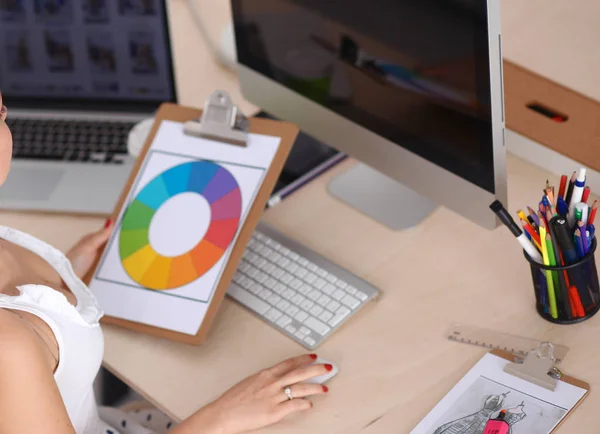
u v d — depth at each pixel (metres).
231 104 1.50
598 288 1.31
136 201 1.52
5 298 1.18
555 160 1.56
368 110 1.48
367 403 1.26
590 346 1.28
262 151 1.48
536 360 1.25
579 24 1.88
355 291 1.40
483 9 1.20
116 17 1.75
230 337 1.39
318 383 1.29
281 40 1.59
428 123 1.38
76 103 1.83
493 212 1.34
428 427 1.20
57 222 1.65
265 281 1.45
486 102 1.26
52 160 1.76
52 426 1.12
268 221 1.58
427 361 1.30
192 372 1.35
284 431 1.24
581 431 1.17
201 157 1.51
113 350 1.41
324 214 1.58
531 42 1.84
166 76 1.78
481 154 1.31
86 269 1.49
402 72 1.38
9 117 1.84
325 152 1.72
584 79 1.71
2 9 1.76
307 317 1.39
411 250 1.48
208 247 1.44
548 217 1.25
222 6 2.13
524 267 1.42
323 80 1.55
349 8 1.42
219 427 1.23
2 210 1.67
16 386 1.10
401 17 1.34
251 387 1.26
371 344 1.34
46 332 1.21
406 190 1.59
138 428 1.51
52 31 1.78
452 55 1.28
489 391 1.23
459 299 1.38
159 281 1.44
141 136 1.71
